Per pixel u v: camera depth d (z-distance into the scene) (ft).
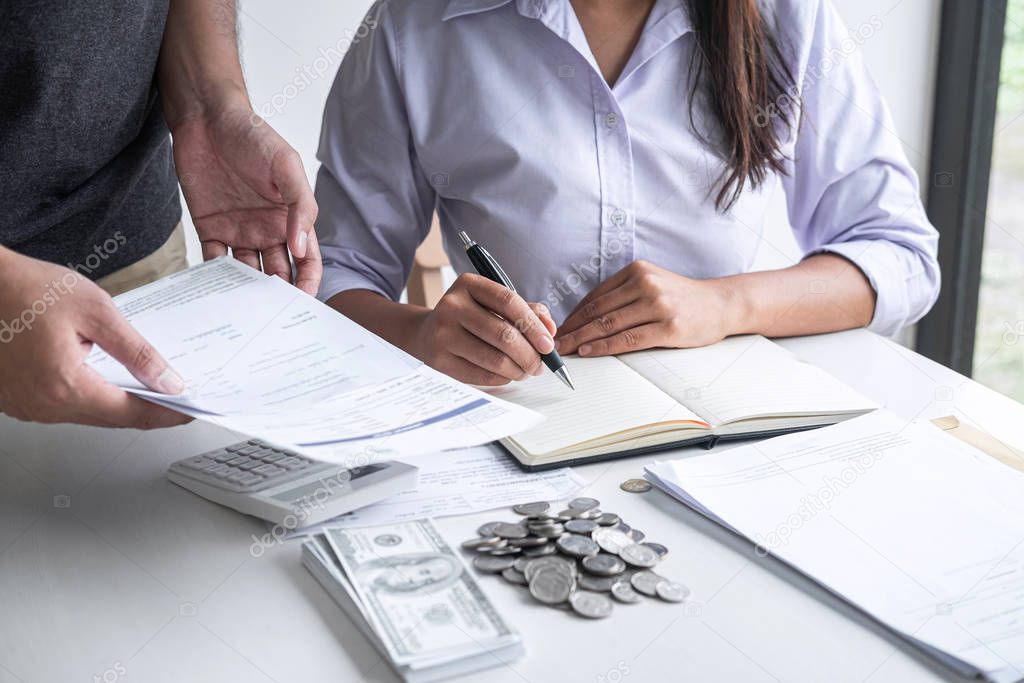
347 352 2.28
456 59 3.75
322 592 1.96
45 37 2.83
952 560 1.96
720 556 2.05
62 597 1.94
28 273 2.00
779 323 3.39
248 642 1.80
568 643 1.76
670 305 3.13
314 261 2.93
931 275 3.86
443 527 2.19
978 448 2.49
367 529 2.07
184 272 2.61
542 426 2.60
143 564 2.06
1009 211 6.68
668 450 2.58
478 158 3.75
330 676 1.69
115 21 3.00
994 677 1.60
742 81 3.61
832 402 2.73
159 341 2.26
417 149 3.88
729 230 3.87
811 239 4.20
